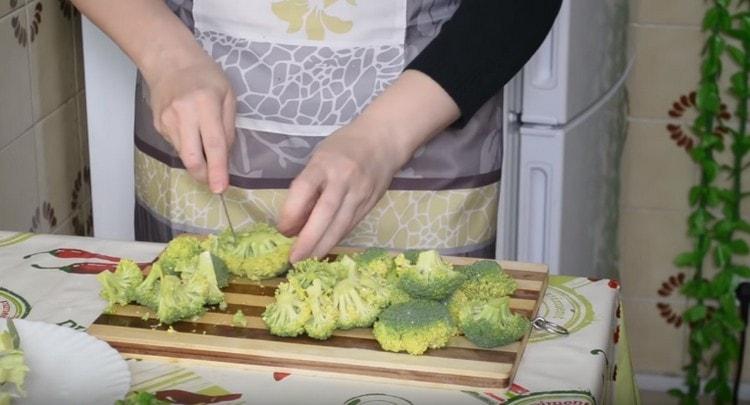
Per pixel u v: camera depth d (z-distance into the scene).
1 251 1.22
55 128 1.99
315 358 0.97
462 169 1.42
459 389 0.95
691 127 2.48
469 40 1.30
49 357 0.94
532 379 0.97
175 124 1.20
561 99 1.85
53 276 1.15
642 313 2.63
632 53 2.20
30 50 1.87
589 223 2.06
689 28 2.41
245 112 1.41
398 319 0.98
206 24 1.42
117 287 1.06
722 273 2.54
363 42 1.40
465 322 0.99
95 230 1.88
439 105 1.27
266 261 1.10
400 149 1.23
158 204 1.48
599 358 1.01
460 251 1.45
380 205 1.41
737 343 2.59
